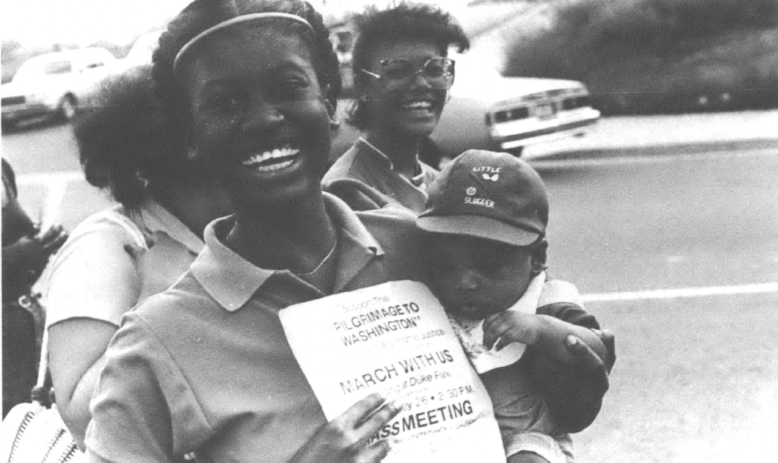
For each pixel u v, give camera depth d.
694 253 6.54
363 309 1.59
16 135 8.79
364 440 1.46
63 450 2.00
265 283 1.55
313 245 1.62
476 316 1.73
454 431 1.57
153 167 2.11
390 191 3.09
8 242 3.20
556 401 1.74
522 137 7.41
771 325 5.49
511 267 1.73
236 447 1.51
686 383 4.92
